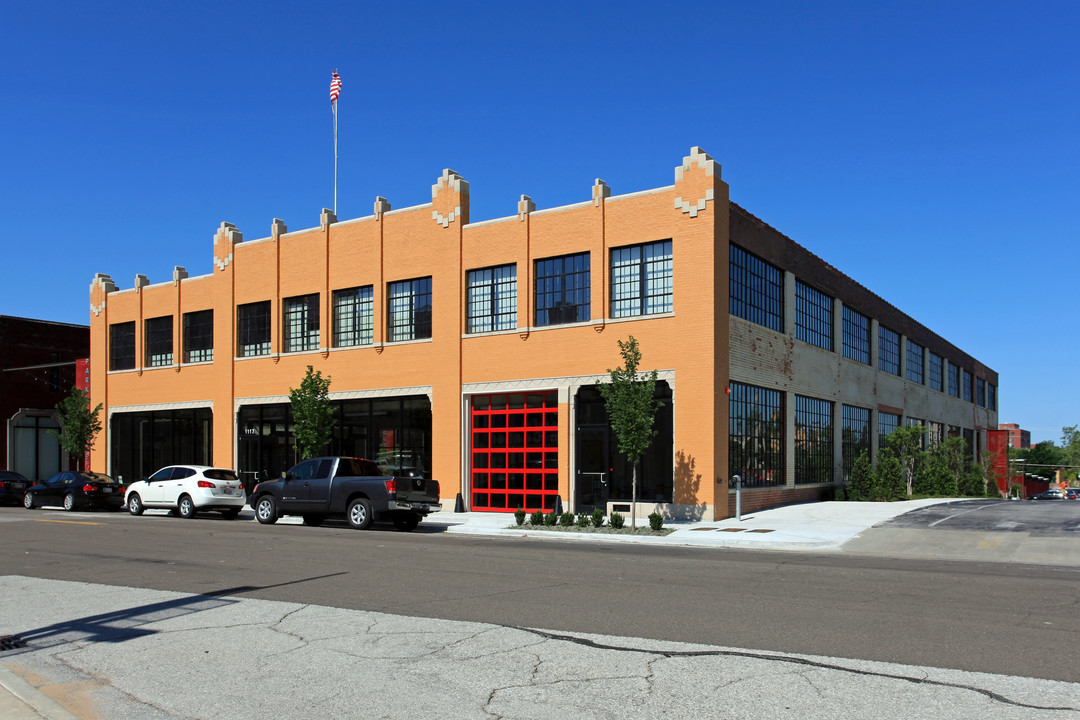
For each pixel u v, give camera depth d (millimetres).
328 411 29422
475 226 28000
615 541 19844
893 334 43438
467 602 10758
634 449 21766
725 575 13133
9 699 6777
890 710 6219
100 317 39719
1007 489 54594
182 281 36656
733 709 6273
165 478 28891
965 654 7844
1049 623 9234
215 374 34875
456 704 6523
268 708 6535
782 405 29141
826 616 9680
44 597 11477
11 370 44562
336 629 9180
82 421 37781
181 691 7023
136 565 14812
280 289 33156
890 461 34000
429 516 26234
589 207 25750
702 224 23734
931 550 17703
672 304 24188
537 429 26672
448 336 28312
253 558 15664
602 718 6133
